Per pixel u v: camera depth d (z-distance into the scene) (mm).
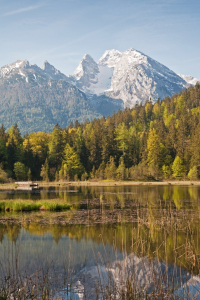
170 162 101500
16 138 106938
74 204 33281
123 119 161000
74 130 133125
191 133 110875
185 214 24875
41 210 28797
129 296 9227
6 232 19344
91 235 18344
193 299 9391
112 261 13562
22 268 12586
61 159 101125
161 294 9141
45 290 10039
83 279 11430
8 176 87250
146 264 13039
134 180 86875
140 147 109438
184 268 12680
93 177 93500
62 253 14805
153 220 22609
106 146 103562
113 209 29000
